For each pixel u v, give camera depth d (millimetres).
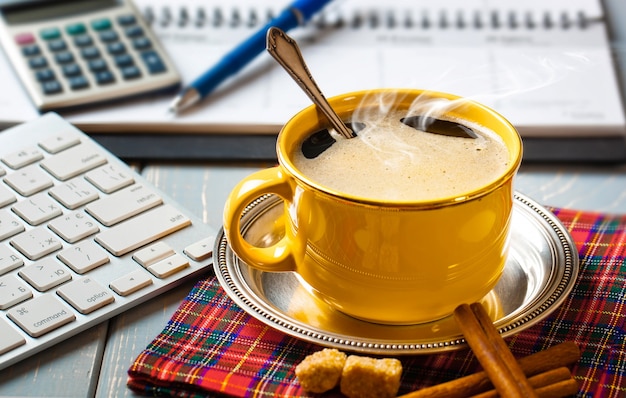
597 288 511
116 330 501
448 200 442
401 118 509
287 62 486
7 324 493
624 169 629
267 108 680
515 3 814
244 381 462
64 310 501
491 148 485
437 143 490
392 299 469
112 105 687
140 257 531
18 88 708
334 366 449
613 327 487
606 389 455
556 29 770
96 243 542
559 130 651
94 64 709
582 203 595
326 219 459
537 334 484
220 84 701
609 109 671
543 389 443
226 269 503
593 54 733
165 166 630
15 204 567
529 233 531
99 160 602
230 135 658
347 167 476
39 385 473
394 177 469
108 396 468
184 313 502
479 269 470
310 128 501
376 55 742
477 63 726
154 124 660
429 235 450
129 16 764
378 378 444
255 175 477
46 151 610
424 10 810
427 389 446
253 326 494
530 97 685
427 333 483
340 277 472
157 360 471
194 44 767
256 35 725
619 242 542
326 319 494
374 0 828
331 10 810
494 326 456
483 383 447
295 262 490
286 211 485
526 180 616
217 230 567
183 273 527
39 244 539
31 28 747
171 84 700
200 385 459
